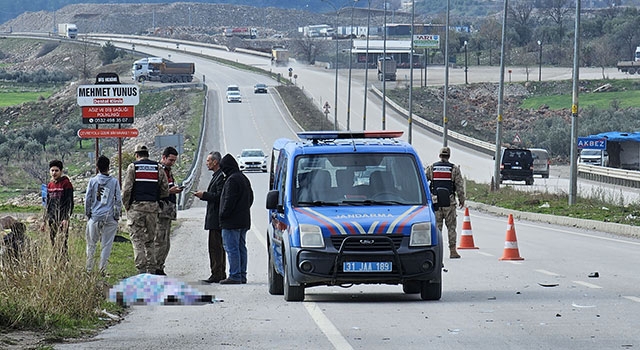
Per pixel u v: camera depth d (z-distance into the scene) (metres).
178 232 66.19
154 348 22.44
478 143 182.75
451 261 44.16
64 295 27.19
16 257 28.03
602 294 31.41
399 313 27.73
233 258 37.47
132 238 37.94
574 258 45.34
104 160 39.09
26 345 22.58
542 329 24.19
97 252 45.94
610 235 60.84
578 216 72.50
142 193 37.91
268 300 31.83
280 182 33.47
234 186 37.28
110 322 27.22
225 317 27.84
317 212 30.97
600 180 140.62
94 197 38.78
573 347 21.55
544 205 84.19
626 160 163.50
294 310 29.00
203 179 134.50
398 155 32.44
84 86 65.00
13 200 115.31
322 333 24.28
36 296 26.23
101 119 65.19
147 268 38.22
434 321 26.00
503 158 129.00
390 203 31.52
